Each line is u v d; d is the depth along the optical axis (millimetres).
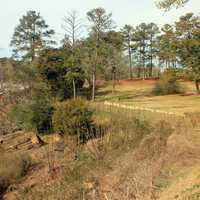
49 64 43062
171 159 11875
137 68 81938
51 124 28766
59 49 48938
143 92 54750
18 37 60781
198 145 12461
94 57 48969
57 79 43125
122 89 58594
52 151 21328
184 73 47750
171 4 12102
